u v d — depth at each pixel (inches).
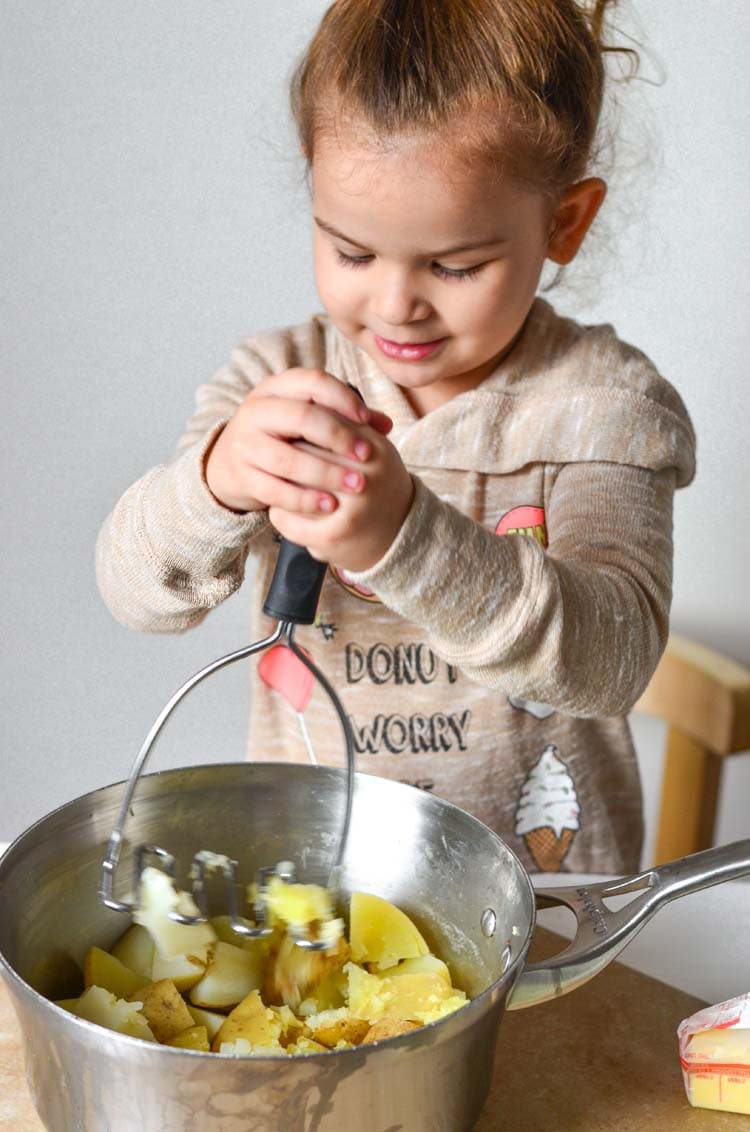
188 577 30.6
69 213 53.3
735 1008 26.2
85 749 62.6
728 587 58.5
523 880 25.4
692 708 49.9
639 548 34.8
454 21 30.2
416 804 28.4
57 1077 22.4
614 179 44.9
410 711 39.9
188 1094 21.0
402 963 27.9
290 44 51.1
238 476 26.3
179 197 53.2
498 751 40.5
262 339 40.8
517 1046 27.9
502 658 28.7
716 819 52.2
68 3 50.4
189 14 50.8
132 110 51.9
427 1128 22.7
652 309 54.2
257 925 28.7
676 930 32.1
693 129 51.5
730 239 53.1
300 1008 26.9
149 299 54.7
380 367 35.2
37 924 26.4
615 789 42.8
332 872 29.4
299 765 28.9
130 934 28.2
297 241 54.0
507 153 28.9
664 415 36.9
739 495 57.0
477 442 37.3
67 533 58.5
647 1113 26.2
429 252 29.2
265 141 52.2
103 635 60.6
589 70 33.1
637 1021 28.7
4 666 60.9
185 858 28.9
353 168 28.6
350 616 39.2
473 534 27.6
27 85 51.4
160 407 56.2
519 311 31.4
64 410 56.3
